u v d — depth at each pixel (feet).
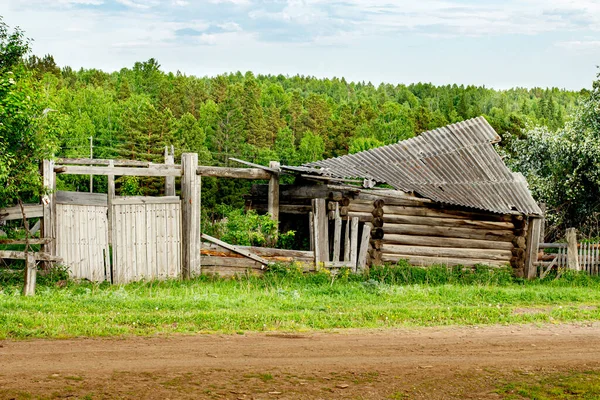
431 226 72.74
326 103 357.41
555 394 30.40
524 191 76.13
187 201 64.03
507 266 75.41
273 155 226.58
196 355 34.47
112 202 60.49
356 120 311.88
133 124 195.21
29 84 59.77
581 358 37.93
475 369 34.24
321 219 68.54
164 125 195.42
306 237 76.89
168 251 63.41
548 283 73.36
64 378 29.27
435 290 59.62
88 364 31.83
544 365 35.86
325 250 68.39
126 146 195.21
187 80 376.07
